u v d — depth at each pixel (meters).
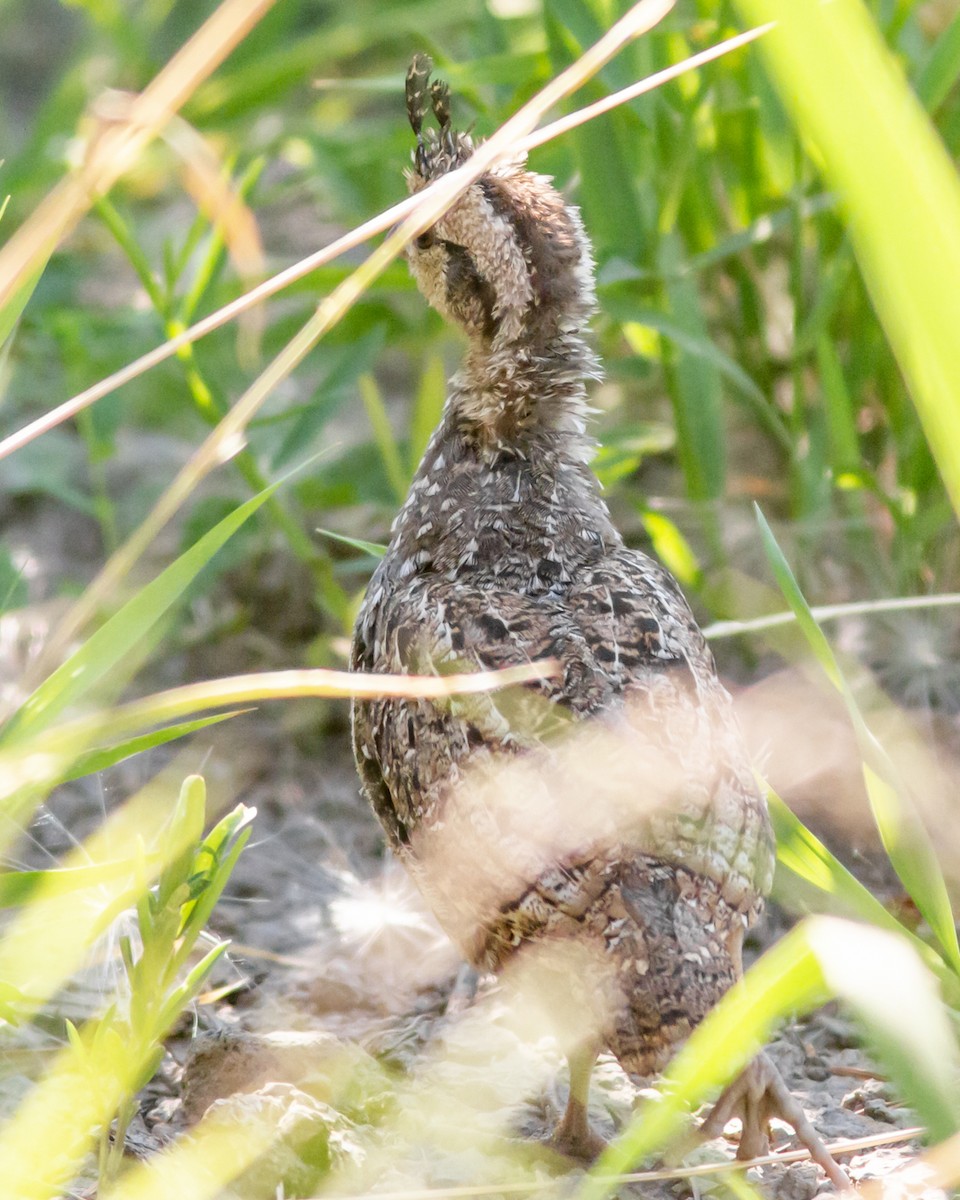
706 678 7.75
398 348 15.03
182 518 14.70
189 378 11.59
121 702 12.52
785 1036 8.65
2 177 16.78
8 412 15.98
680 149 11.45
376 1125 7.73
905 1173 7.12
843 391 11.05
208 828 11.03
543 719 7.23
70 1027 6.37
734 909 7.07
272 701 12.59
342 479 13.92
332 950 9.77
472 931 7.52
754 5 4.63
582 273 8.74
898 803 6.89
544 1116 8.05
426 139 9.25
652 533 11.19
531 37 14.08
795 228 11.44
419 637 7.78
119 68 17.91
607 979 6.79
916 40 11.72
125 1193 6.34
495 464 8.54
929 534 11.06
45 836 10.29
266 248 17.50
